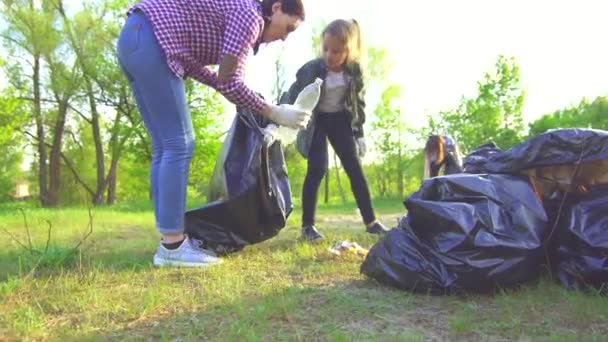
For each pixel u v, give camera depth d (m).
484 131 26.52
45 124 28.77
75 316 2.50
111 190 29.58
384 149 32.31
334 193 34.94
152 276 3.28
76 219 8.05
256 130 4.03
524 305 2.65
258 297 2.80
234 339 2.18
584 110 23.27
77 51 26.08
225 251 4.05
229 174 4.04
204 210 4.02
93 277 3.20
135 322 2.42
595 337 2.19
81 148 34.41
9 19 25.19
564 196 3.06
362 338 2.21
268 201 4.10
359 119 5.09
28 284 3.00
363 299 2.81
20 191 39.00
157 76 3.39
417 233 3.05
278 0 3.67
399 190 32.94
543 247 2.97
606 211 2.94
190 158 3.62
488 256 2.84
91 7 26.45
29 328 2.28
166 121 3.50
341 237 5.03
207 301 2.71
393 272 3.02
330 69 4.87
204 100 27.62
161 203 3.57
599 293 2.80
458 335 2.29
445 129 28.44
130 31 3.39
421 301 2.80
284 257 3.95
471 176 3.11
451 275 2.86
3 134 26.41
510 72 26.33
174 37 3.40
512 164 3.19
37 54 25.42
